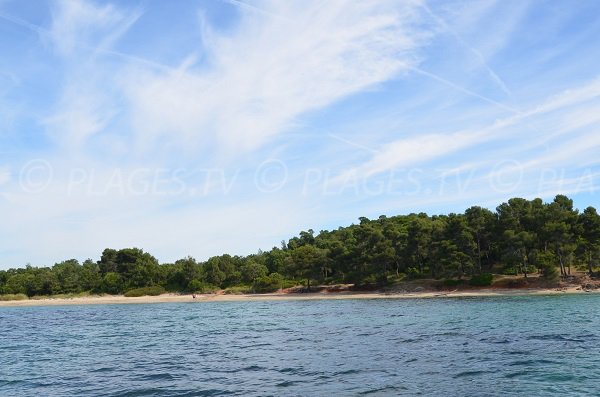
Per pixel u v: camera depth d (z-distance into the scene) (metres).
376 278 111.62
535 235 96.75
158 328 50.72
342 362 24.31
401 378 19.94
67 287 153.75
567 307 56.34
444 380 19.38
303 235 174.25
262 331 42.81
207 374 22.69
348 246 136.25
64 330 52.22
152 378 22.23
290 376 21.27
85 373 24.39
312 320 52.41
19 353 33.75
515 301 71.38
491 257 112.69
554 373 20.03
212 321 57.50
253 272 143.50
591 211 101.00
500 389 17.67
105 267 164.75
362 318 52.03
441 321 44.72
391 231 116.38
